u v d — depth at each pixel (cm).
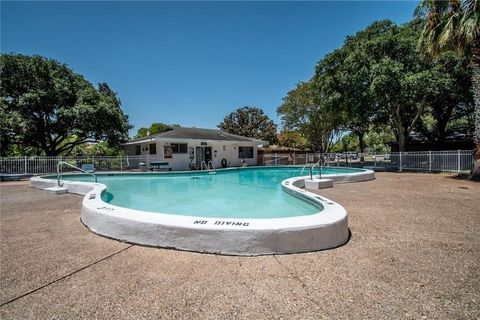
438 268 285
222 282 259
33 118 2006
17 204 695
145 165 1894
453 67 1566
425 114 2223
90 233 421
